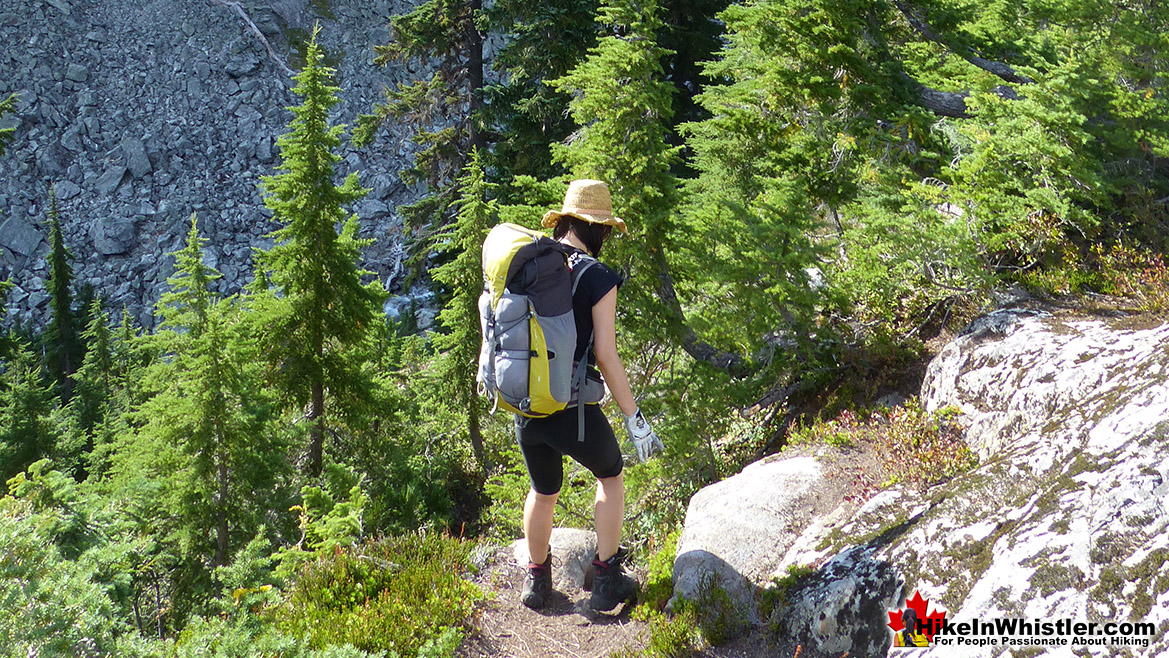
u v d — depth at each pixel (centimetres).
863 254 717
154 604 798
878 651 346
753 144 1038
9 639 290
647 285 866
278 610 451
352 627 419
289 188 1642
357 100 4891
